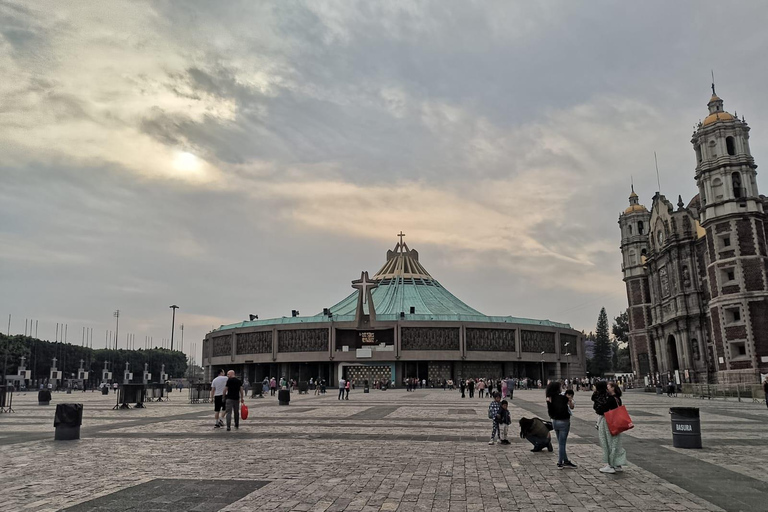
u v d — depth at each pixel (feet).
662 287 271.08
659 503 35.99
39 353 443.32
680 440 59.93
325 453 55.72
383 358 317.63
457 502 36.04
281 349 331.16
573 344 371.35
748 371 196.65
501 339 331.77
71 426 66.64
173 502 35.73
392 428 79.46
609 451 46.16
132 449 58.65
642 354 306.55
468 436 70.03
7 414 112.06
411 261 421.59
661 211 267.59
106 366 459.32
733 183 210.79
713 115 219.20
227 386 77.61
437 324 322.96
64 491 38.75
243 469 46.91
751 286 202.08
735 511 34.12
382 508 34.47
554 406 49.34
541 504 35.60
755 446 61.11
